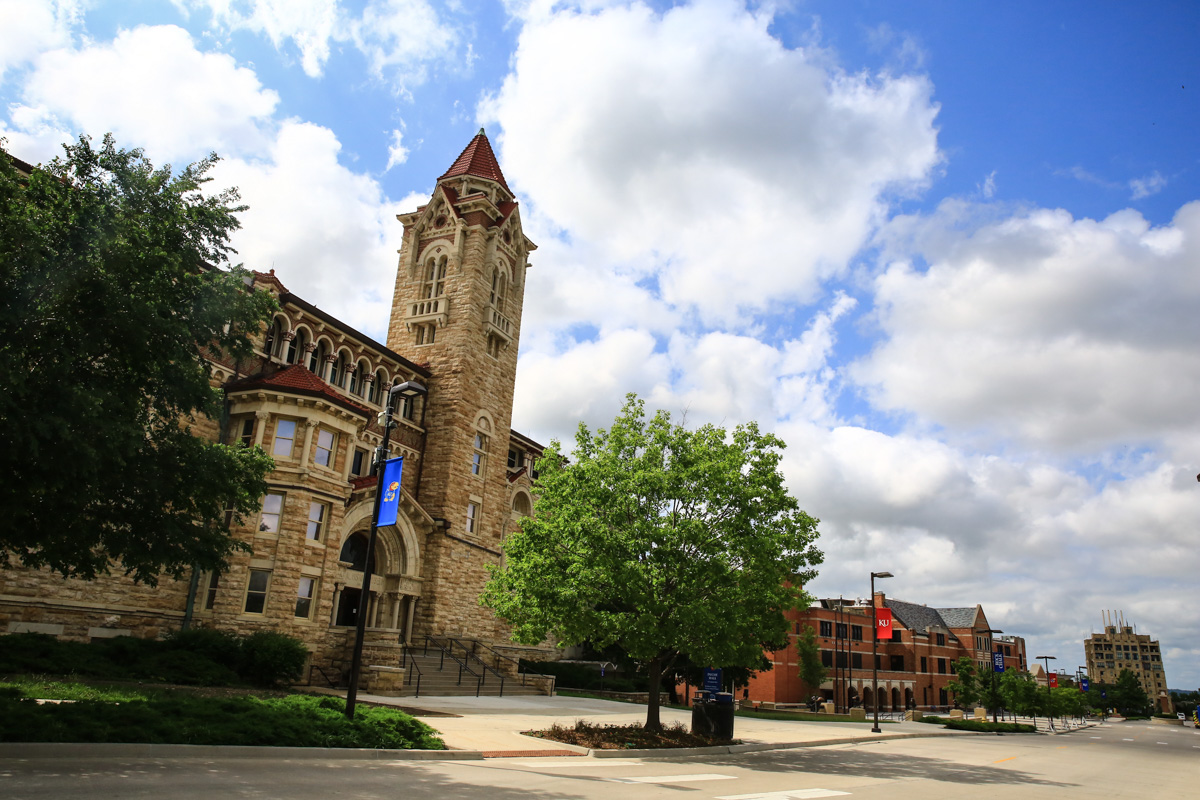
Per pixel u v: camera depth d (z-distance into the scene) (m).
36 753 11.57
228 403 33.97
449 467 44.59
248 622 30.67
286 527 32.09
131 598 29.48
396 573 40.91
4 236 13.86
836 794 14.80
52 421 13.19
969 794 16.38
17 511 14.28
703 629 21.92
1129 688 182.12
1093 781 21.77
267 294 19.39
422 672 35.00
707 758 21.50
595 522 22.28
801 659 70.62
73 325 14.66
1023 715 81.38
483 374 48.47
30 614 26.94
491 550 47.56
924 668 100.31
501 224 51.47
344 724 16.41
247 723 15.03
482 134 55.19
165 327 15.69
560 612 22.58
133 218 16.23
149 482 16.45
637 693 45.09
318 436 34.09
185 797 9.52
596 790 13.22
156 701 15.99
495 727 22.67
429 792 11.57
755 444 25.22
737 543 23.09
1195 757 38.56
